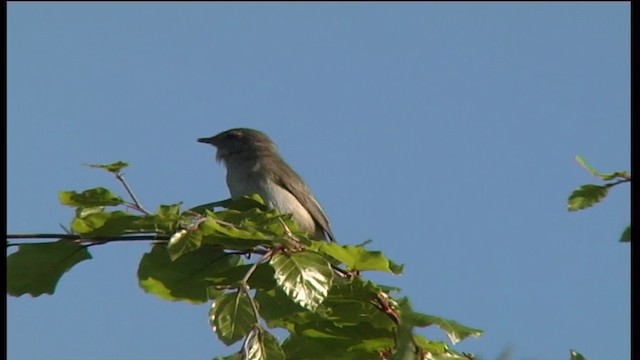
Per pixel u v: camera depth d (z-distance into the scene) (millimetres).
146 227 10664
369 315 10984
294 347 11484
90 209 10680
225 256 11289
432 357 10172
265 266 10953
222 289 10547
